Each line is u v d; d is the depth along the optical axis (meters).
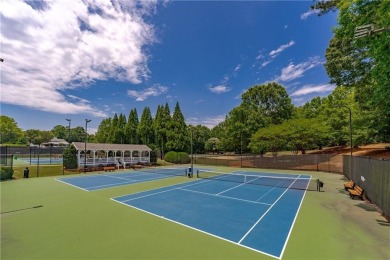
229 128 50.47
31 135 100.38
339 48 18.78
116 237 7.71
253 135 41.19
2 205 12.30
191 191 16.33
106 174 27.81
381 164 10.48
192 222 9.30
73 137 115.81
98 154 44.56
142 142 54.72
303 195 14.85
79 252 6.59
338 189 17.11
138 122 57.53
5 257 6.31
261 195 14.86
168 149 51.69
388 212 9.57
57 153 67.06
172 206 11.94
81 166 32.16
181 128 52.53
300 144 35.97
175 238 7.62
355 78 17.89
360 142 31.17
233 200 13.35
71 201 13.20
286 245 7.04
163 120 53.31
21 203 12.74
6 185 19.23
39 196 14.65
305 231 8.23
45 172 27.88
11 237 7.75
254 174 28.11
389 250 6.64
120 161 37.53
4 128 81.31
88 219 9.73
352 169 18.89
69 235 7.90
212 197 14.22
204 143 82.12
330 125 41.25
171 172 30.20
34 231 8.30
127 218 9.85
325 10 16.52
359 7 11.02
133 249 6.77
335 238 7.56
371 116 25.83
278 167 36.03
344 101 40.31
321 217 9.96
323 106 49.72
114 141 54.56
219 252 6.56
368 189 13.05
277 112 51.06
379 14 9.83
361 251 6.58
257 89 52.34
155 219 9.71
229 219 9.70
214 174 28.19
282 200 13.36
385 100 12.16
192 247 6.91
